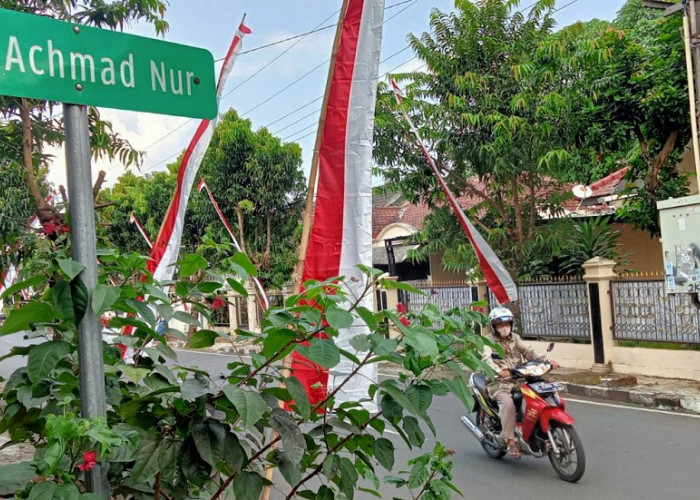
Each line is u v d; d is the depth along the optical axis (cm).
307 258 320
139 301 182
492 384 596
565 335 1077
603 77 1011
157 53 178
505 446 598
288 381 176
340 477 197
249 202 1587
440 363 193
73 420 134
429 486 214
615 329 984
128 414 170
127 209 1997
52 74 158
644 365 944
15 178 756
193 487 191
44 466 141
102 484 154
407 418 192
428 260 1697
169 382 216
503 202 1088
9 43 151
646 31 1528
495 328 605
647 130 1055
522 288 1141
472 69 993
